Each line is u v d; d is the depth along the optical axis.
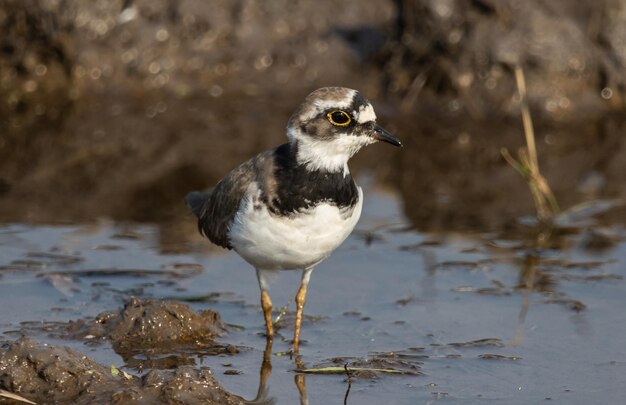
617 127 17.78
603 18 18.34
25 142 16.50
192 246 13.03
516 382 9.59
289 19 19.11
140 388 8.92
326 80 18.77
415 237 13.45
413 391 9.40
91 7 18.41
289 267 10.11
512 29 18.08
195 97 18.55
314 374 9.77
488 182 15.66
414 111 18.16
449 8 18.28
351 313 11.24
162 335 10.36
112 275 12.00
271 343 10.49
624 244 13.24
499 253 12.94
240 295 11.70
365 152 16.97
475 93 18.16
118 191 14.80
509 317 11.09
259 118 17.80
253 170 9.84
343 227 9.81
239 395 9.28
